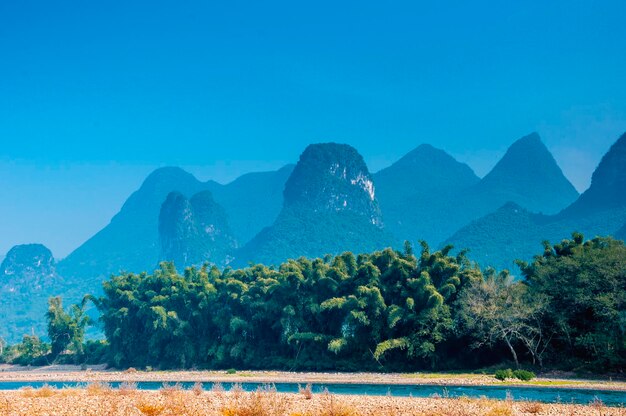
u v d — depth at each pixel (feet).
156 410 101.35
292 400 127.85
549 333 248.52
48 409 98.17
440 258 288.51
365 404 123.34
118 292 396.37
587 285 234.38
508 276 266.57
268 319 333.62
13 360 467.93
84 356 443.32
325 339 304.09
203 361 356.38
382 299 282.56
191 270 394.73
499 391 187.32
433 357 268.62
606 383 201.67
